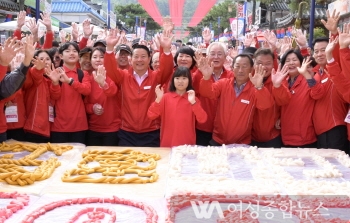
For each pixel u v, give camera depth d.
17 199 2.95
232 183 3.35
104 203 2.99
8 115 4.91
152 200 3.01
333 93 4.83
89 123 5.45
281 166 3.99
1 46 4.24
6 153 4.25
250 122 4.95
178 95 4.81
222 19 42.38
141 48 5.11
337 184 3.36
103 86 5.00
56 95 5.09
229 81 4.99
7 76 4.36
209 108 5.27
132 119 5.16
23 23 6.71
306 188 3.22
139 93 5.13
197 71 5.39
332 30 4.79
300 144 4.93
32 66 5.03
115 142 5.41
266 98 4.61
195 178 3.47
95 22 30.77
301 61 5.04
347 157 4.26
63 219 2.70
